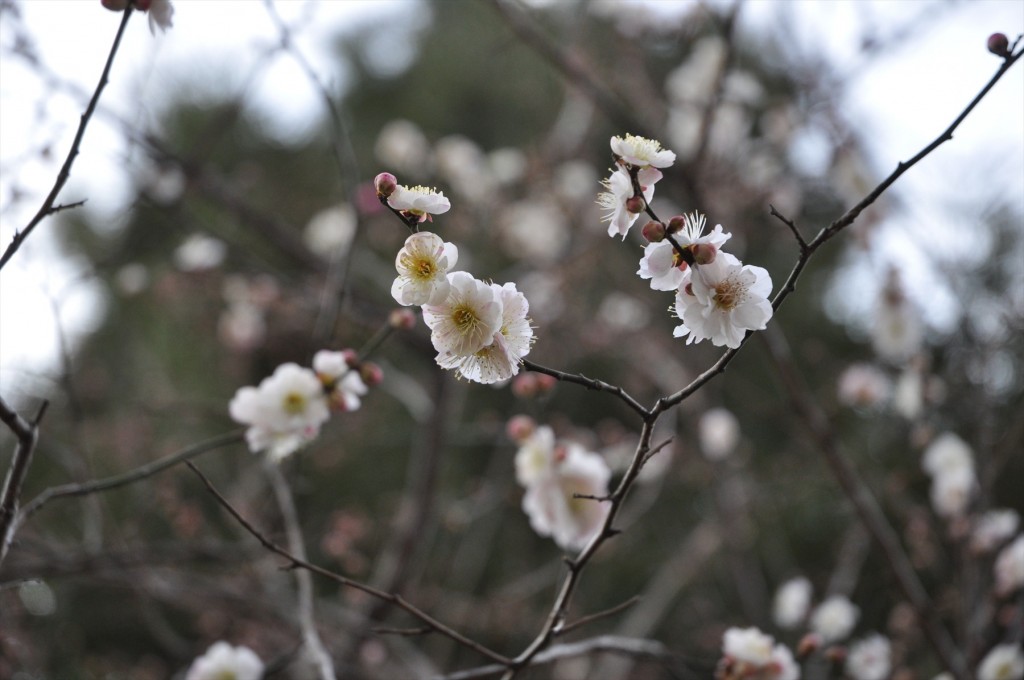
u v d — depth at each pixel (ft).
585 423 22.65
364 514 19.17
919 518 13.78
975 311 14.58
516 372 4.96
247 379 19.62
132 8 5.61
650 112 17.53
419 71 28.14
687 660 8.17
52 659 15.38
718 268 4.96
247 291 17.34
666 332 19.39
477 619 17.42
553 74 22.93
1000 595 11.76
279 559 12.69
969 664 11.27
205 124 22.98
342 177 11.16
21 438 6.13
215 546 11.88
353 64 28.14
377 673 13.78
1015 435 13.19
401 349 21.85
